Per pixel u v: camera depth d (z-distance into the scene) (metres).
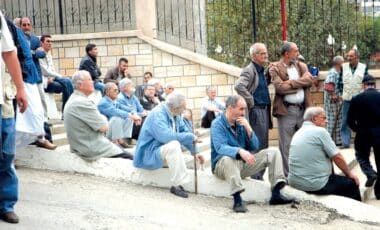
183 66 14.13
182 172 8.40
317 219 7.78
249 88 8.91
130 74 14.38
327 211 8.03
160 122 8.57
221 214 7.87
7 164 6.54
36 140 9.48
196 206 8.14
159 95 12.81
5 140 6.41
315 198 8.25
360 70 12.62
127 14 15.35
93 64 12.06
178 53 14.09
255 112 8.95
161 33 15.23
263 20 18.98
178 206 8.05
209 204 8.30
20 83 6.30
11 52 6.20
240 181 8.00
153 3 14.42
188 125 9.16
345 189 8.38
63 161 9.40
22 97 6.32
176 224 7.30
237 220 7.64
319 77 13.36
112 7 15.43
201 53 16.72
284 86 9.25
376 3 15.38
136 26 14.53
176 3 16.12
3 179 6.71
